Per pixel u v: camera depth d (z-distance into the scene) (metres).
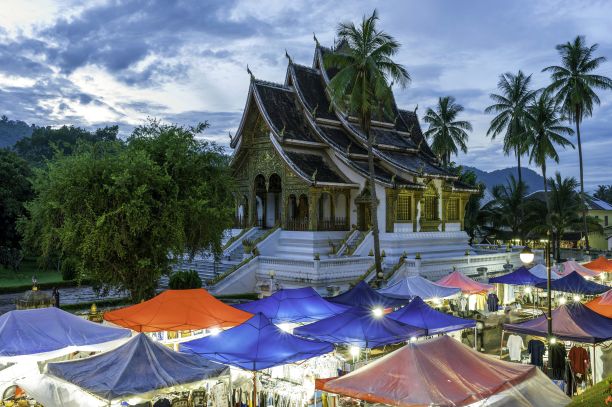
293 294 23.89
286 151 44.69
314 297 24.11
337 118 49.03
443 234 47.31
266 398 17.55
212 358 15.89
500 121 67.88
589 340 18.45
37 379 14.08
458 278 30.34
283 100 47.69
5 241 51.38
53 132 130.12
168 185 28.05
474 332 27.64
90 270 27.52
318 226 43.62
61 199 26.61
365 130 37.94
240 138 48.12
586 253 63.06
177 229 27.16
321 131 46.41
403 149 49.97
